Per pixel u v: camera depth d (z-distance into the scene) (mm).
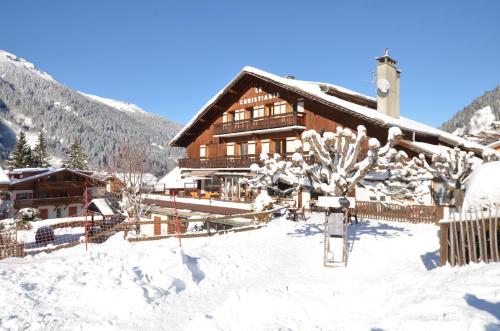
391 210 18906
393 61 27641
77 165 71250
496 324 4801
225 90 30500
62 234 28891
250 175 27281
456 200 16625
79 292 7422
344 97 31031
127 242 13750
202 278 9188
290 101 27141
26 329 5996
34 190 44625
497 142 31172
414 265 10070
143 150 38000
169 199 30391
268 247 12711
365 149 22125
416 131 21844
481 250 7762
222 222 23219
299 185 11898
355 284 8602
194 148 35344
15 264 9930
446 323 5051
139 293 7434
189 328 6312
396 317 5746
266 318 6578
